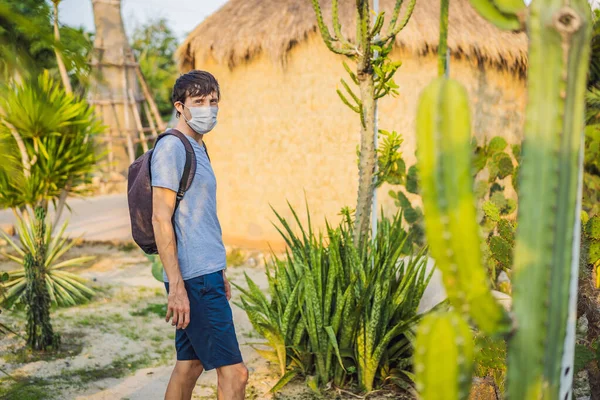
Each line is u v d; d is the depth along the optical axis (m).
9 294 4.98
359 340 3.25
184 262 2.46
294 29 6.86
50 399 3.22
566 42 1.03
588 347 2.44
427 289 3.70
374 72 3.28
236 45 7.18
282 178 7.26
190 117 2.56
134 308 5.10
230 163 7.68
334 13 3.22
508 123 7.10
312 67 6.92
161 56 25.55
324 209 7.03
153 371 3.69
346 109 6.81
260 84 7.27
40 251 4.07
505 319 1.05
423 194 1.01
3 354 3.91
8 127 3.25
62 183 6.11
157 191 2.41
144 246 2.56
